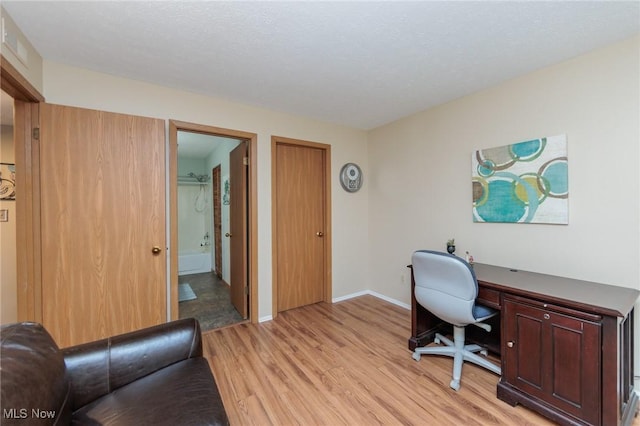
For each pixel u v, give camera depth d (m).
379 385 1.83
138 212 2.16
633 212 1.68
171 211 2.39
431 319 2.38
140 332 1.36
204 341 2.45
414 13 1.47
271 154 2.93
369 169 3.70
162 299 2.25
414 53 1.86
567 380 1.43
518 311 1.63
